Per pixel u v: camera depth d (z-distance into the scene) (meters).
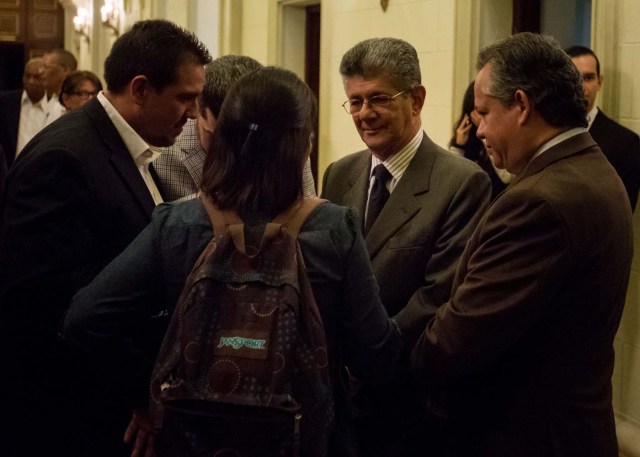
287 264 1.54
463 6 4.28
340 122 5.56
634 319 3.37
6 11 15.09
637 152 3.29
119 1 12.06
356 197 2.38
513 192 1.72
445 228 2.15
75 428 2.06
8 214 1.91
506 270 1.68
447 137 4.48
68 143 1.93
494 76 1.76
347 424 1.73
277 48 6.71
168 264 1.61
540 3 4.32
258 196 1.59
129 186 1.98
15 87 15.93
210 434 1.51
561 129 1.75
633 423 3.38
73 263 1.89
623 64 3.40
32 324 1.88
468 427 1.86
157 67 1.96
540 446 1.74
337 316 1.63
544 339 1.73
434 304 2.07
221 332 1.51
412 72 2.20
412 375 1.87
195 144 2.38
